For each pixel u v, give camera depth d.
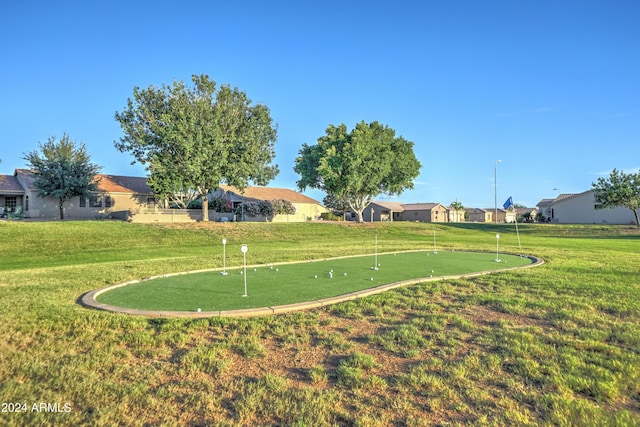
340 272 9.60
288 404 3.38
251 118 31.70
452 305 6.61
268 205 43.41
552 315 5.97
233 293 7.09
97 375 3.91
